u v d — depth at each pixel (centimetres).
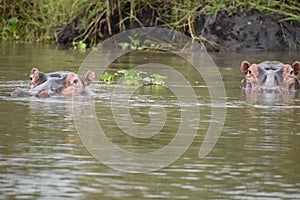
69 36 6250
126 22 6066
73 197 1566
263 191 1628
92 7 6231
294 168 1830
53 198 1556
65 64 4328
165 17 6003
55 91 3003
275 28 5688
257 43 5659
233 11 5750
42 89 2981
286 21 5766
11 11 6681
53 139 2139
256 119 2548
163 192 1609
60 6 6391
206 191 1622
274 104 2927
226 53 5356
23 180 1694
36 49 5531
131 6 5944
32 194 1585
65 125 2359
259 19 5716
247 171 1797
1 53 5066
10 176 1725
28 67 4103
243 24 5672
